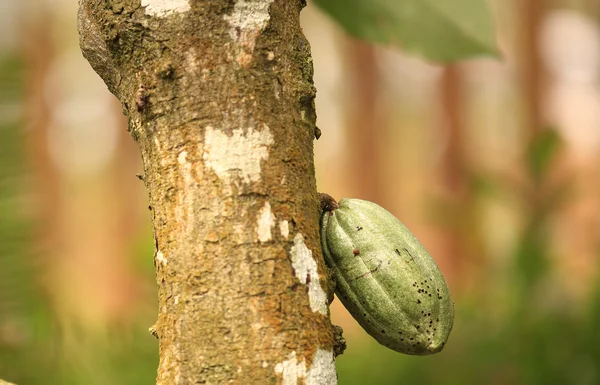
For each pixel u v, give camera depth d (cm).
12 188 587
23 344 589
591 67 2831
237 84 242
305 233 241
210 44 244
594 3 2938
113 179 2867
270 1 250
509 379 712
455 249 1933
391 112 3084
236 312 229
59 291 663
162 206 242
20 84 597
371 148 2764
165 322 237
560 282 758
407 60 3055
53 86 2838
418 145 3133
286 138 245
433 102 2856
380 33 378
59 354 606
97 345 661
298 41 255
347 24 378
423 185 3069
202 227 235
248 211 236
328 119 3262
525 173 775
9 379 584
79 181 3108
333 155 3234
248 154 239
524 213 761
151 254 709
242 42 245
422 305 274
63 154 2881
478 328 780
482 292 846
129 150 2822
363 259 275
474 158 2652
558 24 2833
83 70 3200
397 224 282
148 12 247
